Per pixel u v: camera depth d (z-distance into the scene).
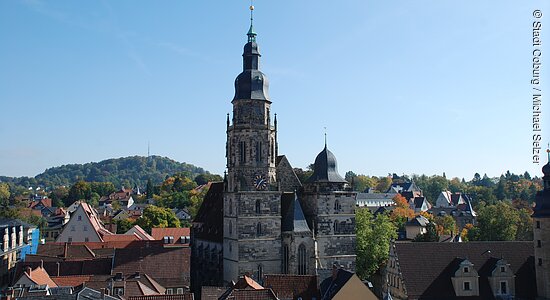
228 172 124.75
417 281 99.81
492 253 104.81
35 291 87.50
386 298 90.88
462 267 99.31
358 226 148.50
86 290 80.75
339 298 88.25
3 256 131.25
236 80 125.12
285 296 94.31
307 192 127.94
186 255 120.69
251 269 118.12
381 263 149.62
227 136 126.12
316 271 113.62
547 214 96.88
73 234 186.25
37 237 172.50
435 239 172.50
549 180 99.19
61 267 116.69
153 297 84.06
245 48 126.00
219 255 129.00
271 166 122.69
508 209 173.50
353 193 127.12
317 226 124.06
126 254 119.12
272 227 120.25
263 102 123.06
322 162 127.19
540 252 97.75
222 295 92.56
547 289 95.94
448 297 98.12
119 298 83.19
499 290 99.31
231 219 122.19
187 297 85.38
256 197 119.56
